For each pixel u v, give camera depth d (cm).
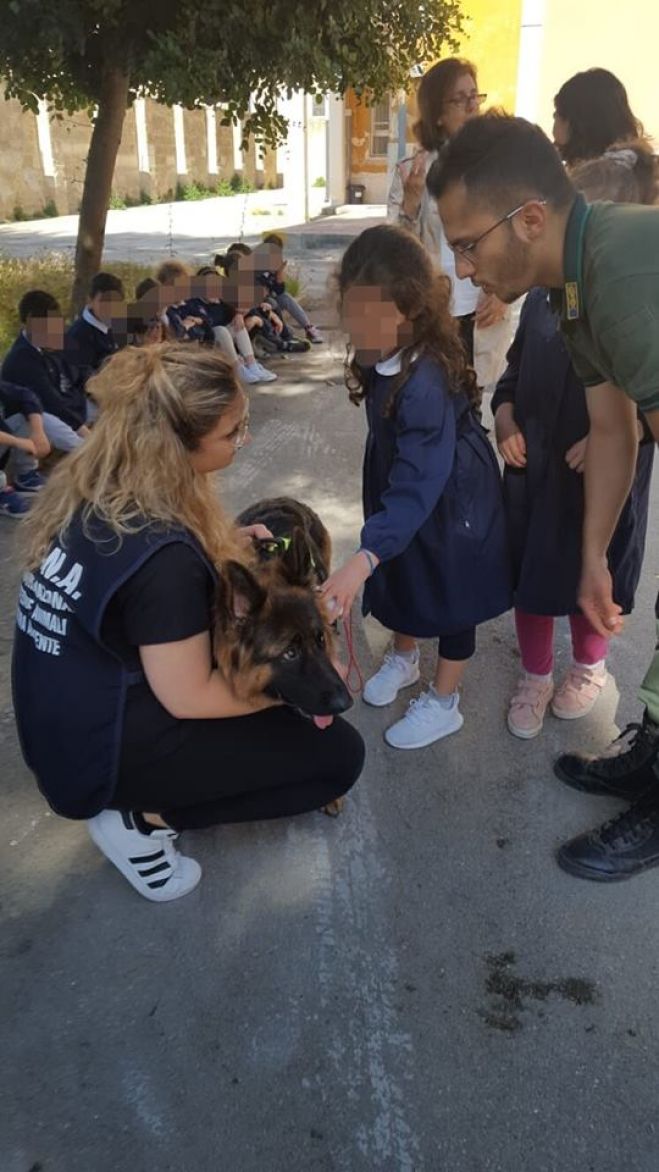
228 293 742
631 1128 183
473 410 273
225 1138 181
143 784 219
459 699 328
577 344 201
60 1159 177
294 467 557
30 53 650
